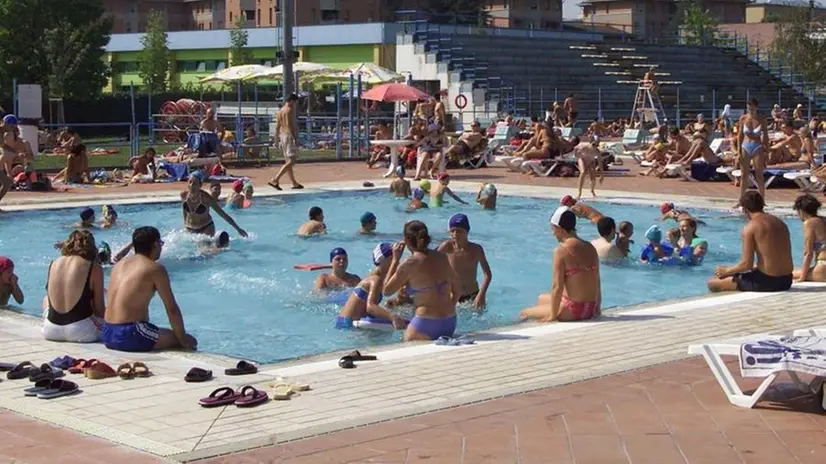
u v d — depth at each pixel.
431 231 17.23
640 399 6.73
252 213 19.42
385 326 10.13
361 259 14.42
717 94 51.31
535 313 10.05
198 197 15.29
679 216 14.77
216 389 6.99
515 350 8.33
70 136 31.22
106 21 49.69
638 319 9.66
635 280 13.04
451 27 52.06
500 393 6.89
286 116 22.86
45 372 7.30
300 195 21.95
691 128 38.44
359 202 21.22
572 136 35.47
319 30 55.09
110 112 48.69
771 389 6.91
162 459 5.59
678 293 12.28
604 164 28.30
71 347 8.55
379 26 52.72
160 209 19.77
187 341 8.74
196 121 37.84
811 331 7.21
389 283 9.17
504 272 13.54
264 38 60.22
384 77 37.16
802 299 10.66
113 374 7.43
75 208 19.23
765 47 71.38
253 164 29.20
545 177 26.28
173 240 15.21
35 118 28.94
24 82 46.34
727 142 27.14
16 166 22.14
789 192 22.14
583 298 9.69
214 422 6.26
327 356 8.27
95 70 48.69
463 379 7.33
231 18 82.62
